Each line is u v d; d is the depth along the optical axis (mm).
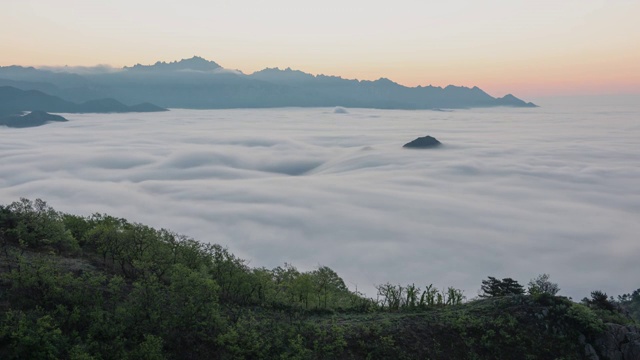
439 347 46438
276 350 42469
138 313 40906
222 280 55062
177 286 45750
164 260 54219
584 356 47312
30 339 34125
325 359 42438
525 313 50875
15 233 54656
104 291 44969
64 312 39125
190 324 41812
